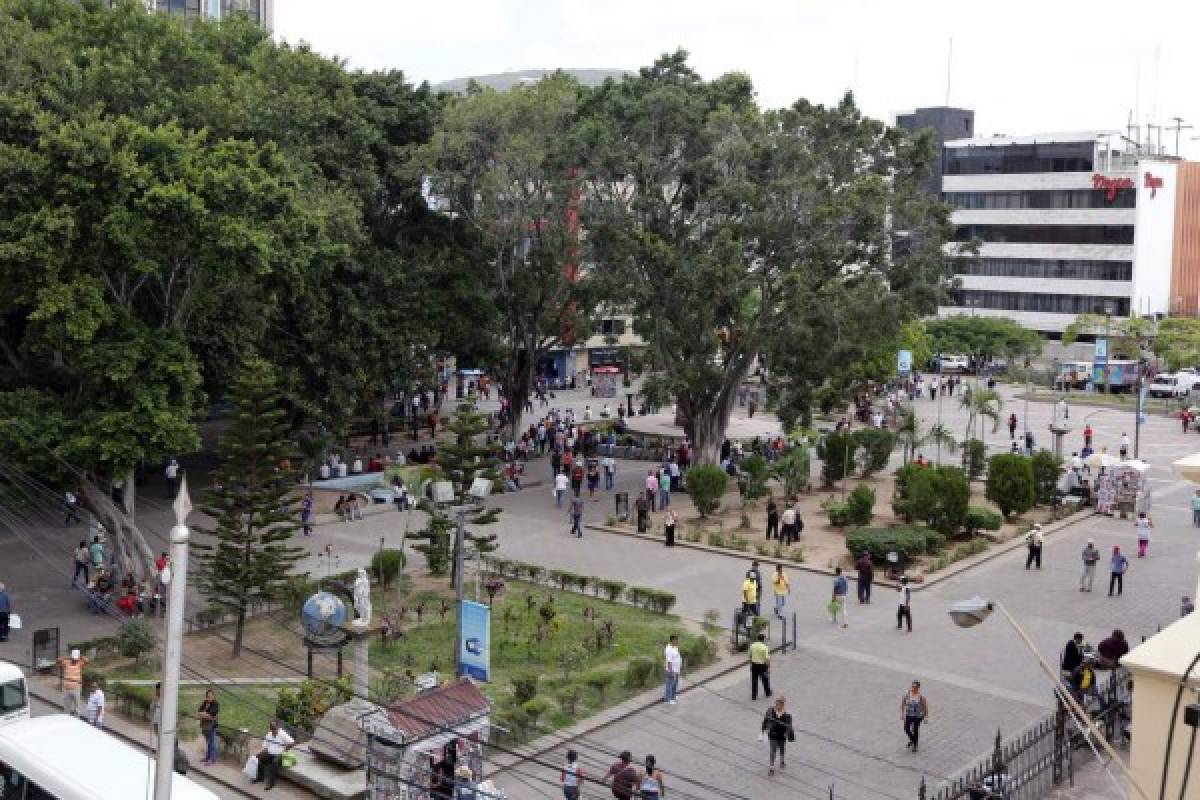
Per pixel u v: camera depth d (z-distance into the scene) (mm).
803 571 42656
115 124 34219
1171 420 82750
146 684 30203
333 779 24859
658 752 26984
